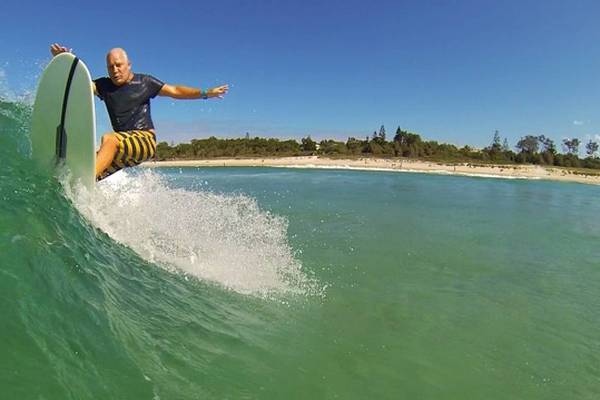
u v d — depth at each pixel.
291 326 4.69
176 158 63.50
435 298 6.21
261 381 3.46
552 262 8.70
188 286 4.94
